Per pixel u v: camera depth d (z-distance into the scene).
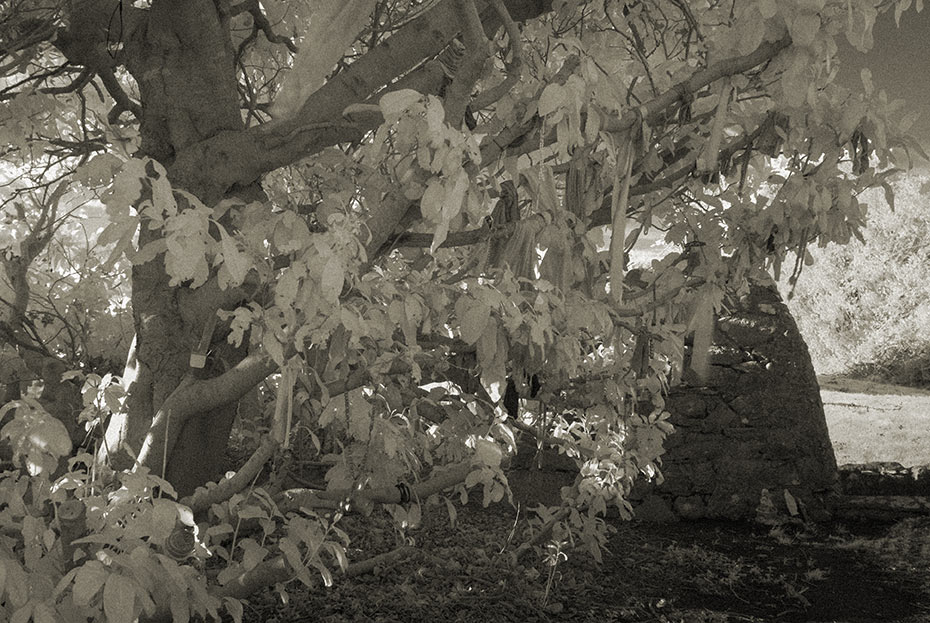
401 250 2.79
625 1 2.74
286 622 3.72
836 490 6.88
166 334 2.06
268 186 2.66
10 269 3.62
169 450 1.98
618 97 1.94
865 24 1.84
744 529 6.59
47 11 2.53
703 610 4.66
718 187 2.59
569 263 2.12
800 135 2.19
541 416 2.96
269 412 3.23
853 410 11.33
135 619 1.51
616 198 2.00
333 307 1.65
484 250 2.19
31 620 1.49
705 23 2.70
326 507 2.33
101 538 1.46
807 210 2.19
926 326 15.57
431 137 1.55
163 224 1.48
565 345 2.04
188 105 2.13
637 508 6.77
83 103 2.74
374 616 3.88
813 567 5.63
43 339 4.01
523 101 2.04
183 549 1.63
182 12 2.10
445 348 2.30
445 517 5.70
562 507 4.66
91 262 4.09
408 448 2.46
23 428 1.69
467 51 1.85
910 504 6.76
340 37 1.87
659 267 2.57
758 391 6.88
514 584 4.55
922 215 16.11
